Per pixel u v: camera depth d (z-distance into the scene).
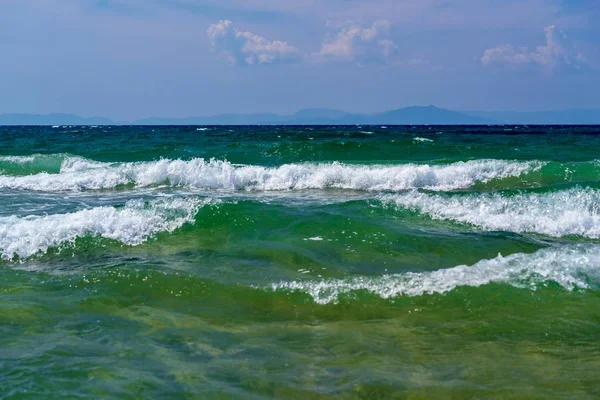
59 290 6.23
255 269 7.12
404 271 7.17
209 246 8.26
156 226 8.98
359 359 4.51
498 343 4.86
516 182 15.12
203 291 6.20
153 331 5.10
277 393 3.90
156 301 5.93
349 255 7.79
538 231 9.45
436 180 15.05
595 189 10.66
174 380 4.07
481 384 4.08
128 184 15.42
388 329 5.17
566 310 5.58
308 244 8.25
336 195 13.45
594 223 9.52
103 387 3.93
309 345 4.80
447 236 8.75
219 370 4.27
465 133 44.22
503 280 6.31
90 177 15.35
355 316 5.50
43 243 8.01
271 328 5.21
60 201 12.64
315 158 20.08
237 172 15.12
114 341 4.83
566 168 15.29
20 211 11.19
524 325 5.24
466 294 5.96
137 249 8.15
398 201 10.65
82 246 8.16
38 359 4.38
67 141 30.77
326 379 4.14
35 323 5.22
